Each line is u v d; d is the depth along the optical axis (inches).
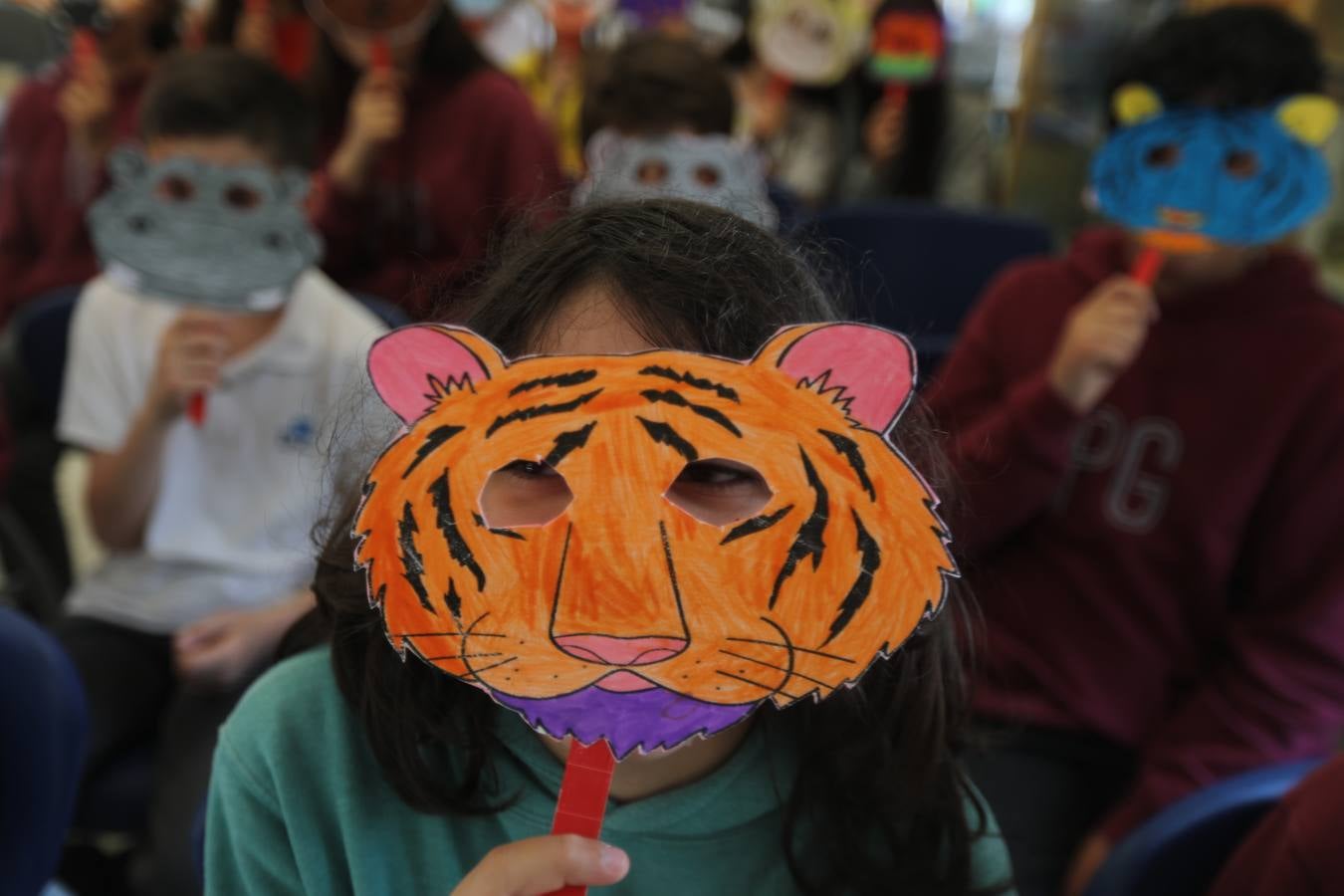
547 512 19.0
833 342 18.0
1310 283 44.2
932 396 50.8
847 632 17.9
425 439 18.1
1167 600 44.3
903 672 24.5
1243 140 40.8
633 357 18.1
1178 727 43.1
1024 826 43.0
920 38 101.0
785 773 24.8
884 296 80.4
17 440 66.3
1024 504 44.4
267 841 24.7
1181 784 40.7
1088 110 125.6
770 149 104.0
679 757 24.1
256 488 49.6
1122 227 47.2
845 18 92.0
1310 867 26.5
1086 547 45.4
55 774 33.9
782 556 17.5
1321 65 43.1
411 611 18.1
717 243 21.6
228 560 48.9
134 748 47.7
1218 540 43.2
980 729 41.2
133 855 46.9
